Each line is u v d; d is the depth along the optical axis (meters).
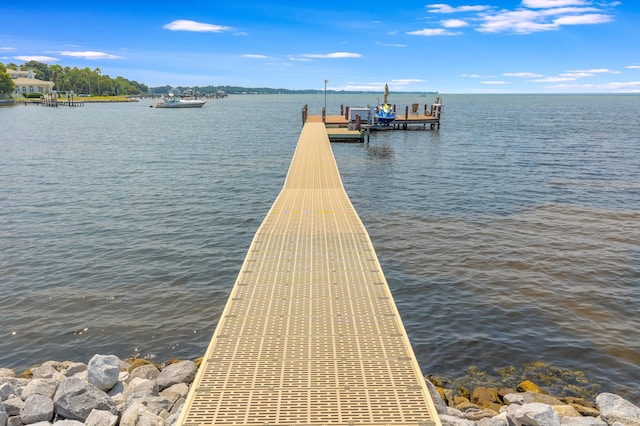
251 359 6.43
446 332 10.20
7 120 77.88
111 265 13.96
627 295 11.84
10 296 11.89
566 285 12.43
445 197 22.41
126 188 24.61
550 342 9.78
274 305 8.08
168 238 16.47
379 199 22.09
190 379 8.14
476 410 7.15
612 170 29.59
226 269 13.72
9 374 8.36
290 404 5.49
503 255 14.56
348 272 9.52
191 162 33.66
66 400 6.57
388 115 58.16
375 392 5.72
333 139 45.69
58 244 15.74
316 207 14.94
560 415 6.91
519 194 22.92
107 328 10.46
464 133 55.94
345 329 7.26
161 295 12.02
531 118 88.44
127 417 6.30
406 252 14.88
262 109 135.62
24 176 27.77
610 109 136.88
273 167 31.53
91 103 180.25
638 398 8.05
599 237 16.22
